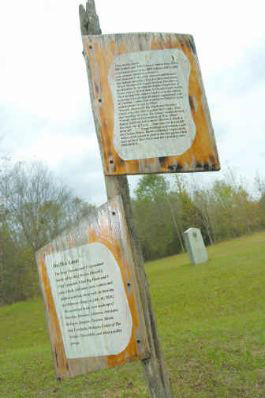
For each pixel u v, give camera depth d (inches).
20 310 862.5
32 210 1370.6
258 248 1015.6
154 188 2086.6
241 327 343.0
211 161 149.2
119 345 134.5
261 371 222.4
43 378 276.5
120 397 214.8
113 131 147.2
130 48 151.6
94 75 149.4
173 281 756.0
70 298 140.4
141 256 145.5
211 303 563.8
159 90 150.5
